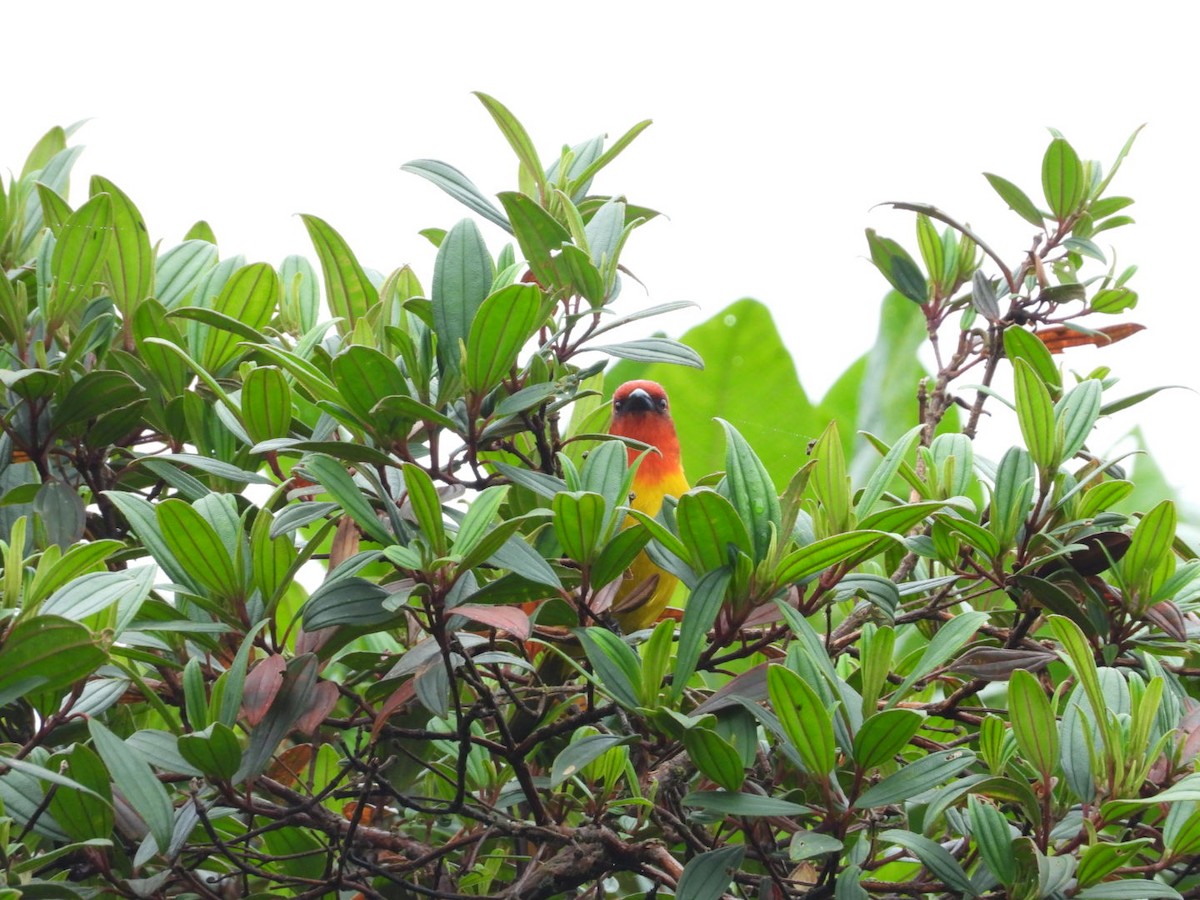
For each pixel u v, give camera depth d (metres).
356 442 5.27
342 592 4.64
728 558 4.55
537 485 5.06
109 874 4.44
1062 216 7.44
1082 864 4.04
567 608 4.88
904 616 6.05
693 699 5.41
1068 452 5.38
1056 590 5.28
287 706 4.60
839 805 4.33
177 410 6.04
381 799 6.10
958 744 5.67
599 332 5.96
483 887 6.08
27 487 5.45
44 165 7.01
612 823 5.61
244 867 4.61
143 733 4.41
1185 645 5.33
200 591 4.83
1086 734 4.25
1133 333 7.16
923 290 7.63
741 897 5.56
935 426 7.30
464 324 5.04
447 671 4.52
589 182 6.97
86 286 5.52
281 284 6.86
